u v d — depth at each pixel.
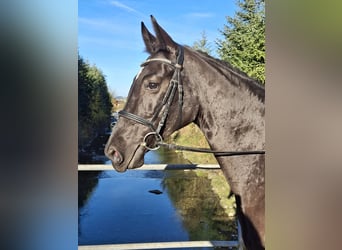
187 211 4.82
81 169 2.31
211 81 1.56
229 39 5.76
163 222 4.45
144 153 1.57
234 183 1.53
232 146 1.53
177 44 1.61
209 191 5.65
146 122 1.52
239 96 1.54
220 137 1.55
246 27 5.49
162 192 5.92
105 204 5.37
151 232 4.08
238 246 2.20
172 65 1.54
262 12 5.36
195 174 6.50
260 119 1.52
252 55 5.13
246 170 1.50
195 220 4.46
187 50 1.61
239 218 1.56
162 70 1.54
